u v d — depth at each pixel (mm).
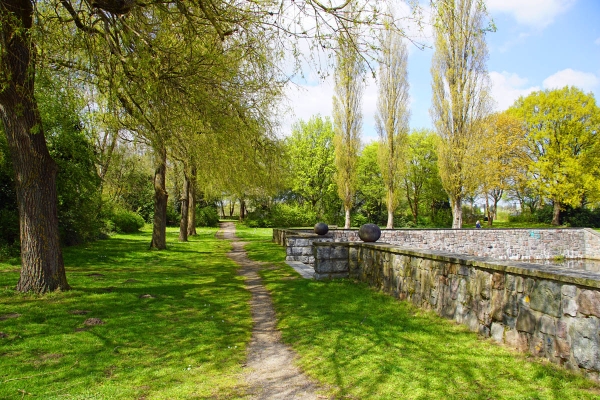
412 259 6234
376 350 4211
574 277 3367
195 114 7801
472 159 25000
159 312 6012
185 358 4215
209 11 5973
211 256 14844
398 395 3145
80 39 6270
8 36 5660
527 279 3971
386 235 20938
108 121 8609
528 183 31625
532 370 3463
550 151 30922
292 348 4562
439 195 40406
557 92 31500
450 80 25266
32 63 5910
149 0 5902
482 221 41906
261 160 12023
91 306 5984
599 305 3178
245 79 8141
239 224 44344
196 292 7723
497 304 4375
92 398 3150
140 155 14711
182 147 10266
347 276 8750
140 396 3250
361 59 6223
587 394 2957
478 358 3832
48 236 6555
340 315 5742
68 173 12156
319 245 8688
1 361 3811
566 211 33625
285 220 39156
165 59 6762
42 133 6391
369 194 41594
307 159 39344
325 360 4059
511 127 32375
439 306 5480
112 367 3859
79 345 4371
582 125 30188
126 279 8641
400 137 30234
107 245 16016
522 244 23203
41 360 3908
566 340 3486
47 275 6547
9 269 8977
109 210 20984
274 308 6566
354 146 30609
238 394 3334
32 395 3139
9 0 5590
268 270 10953
